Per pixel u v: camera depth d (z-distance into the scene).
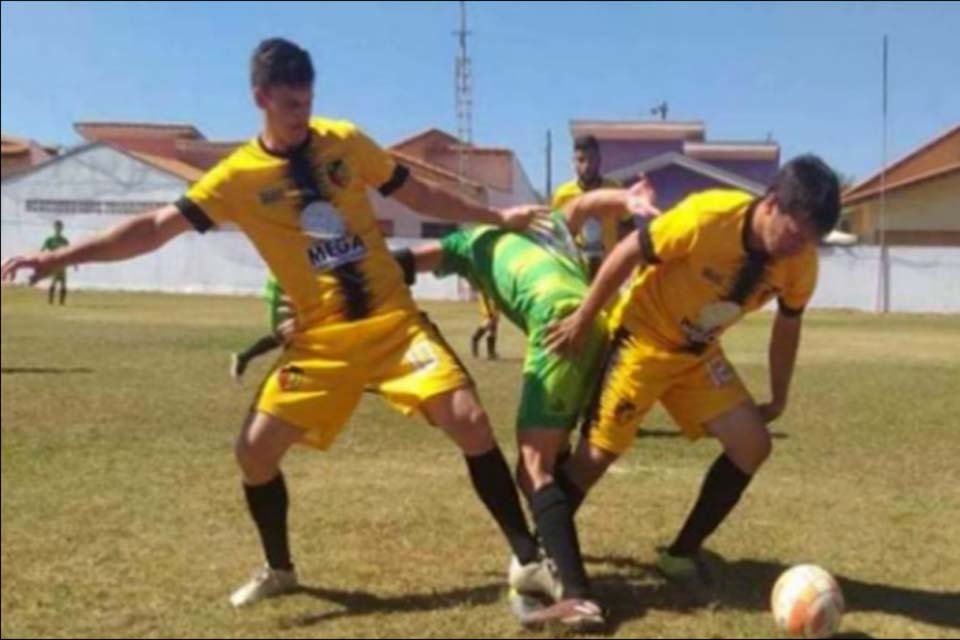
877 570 4.72
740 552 4.94
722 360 4.42
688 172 17.80
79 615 4.09
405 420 7.96
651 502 5.77
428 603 4.27
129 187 17.14
